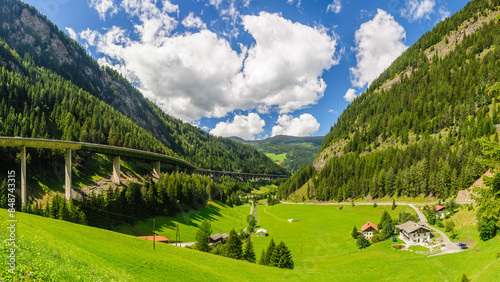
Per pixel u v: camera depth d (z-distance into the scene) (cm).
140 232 9781
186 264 4388
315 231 12800
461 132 19475
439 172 14950
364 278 5978
